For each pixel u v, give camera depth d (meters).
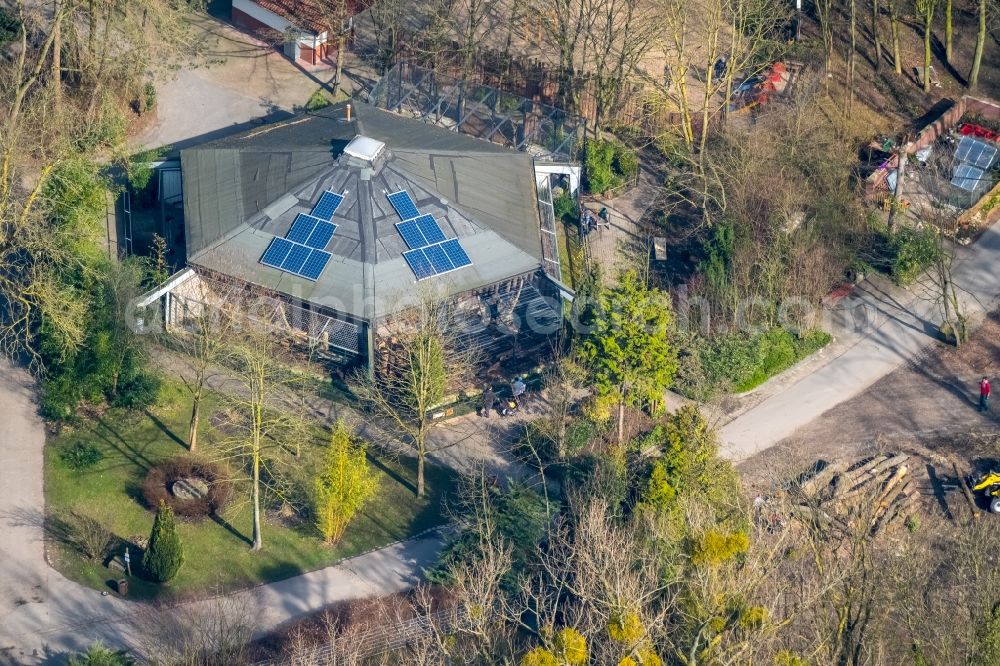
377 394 83.19
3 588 73.69
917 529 81.50
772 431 87.25
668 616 60.69
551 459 82.81
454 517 77.00
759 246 92.75
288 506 79.62
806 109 103.56
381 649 71.81
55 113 91.56
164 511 73.19
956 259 100.81
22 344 86.50
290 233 88.69
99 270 84.50
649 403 86.44
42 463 80.50
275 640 72.25
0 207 85.25
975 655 61.38
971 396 90.81
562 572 73.12
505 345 89.00
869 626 62.59
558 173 101.12
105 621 72.69
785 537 74.12
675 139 105.44
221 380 86.06
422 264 88.00
